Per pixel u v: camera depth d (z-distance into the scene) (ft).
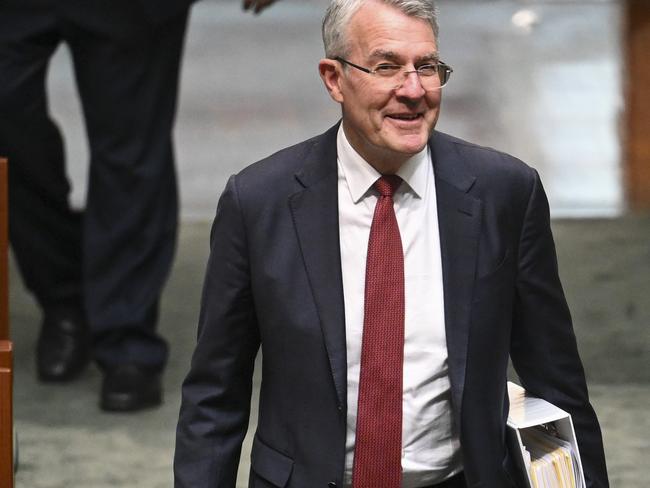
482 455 32.78
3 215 47.16
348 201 33.37
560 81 127.13
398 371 32.65
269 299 32.99
